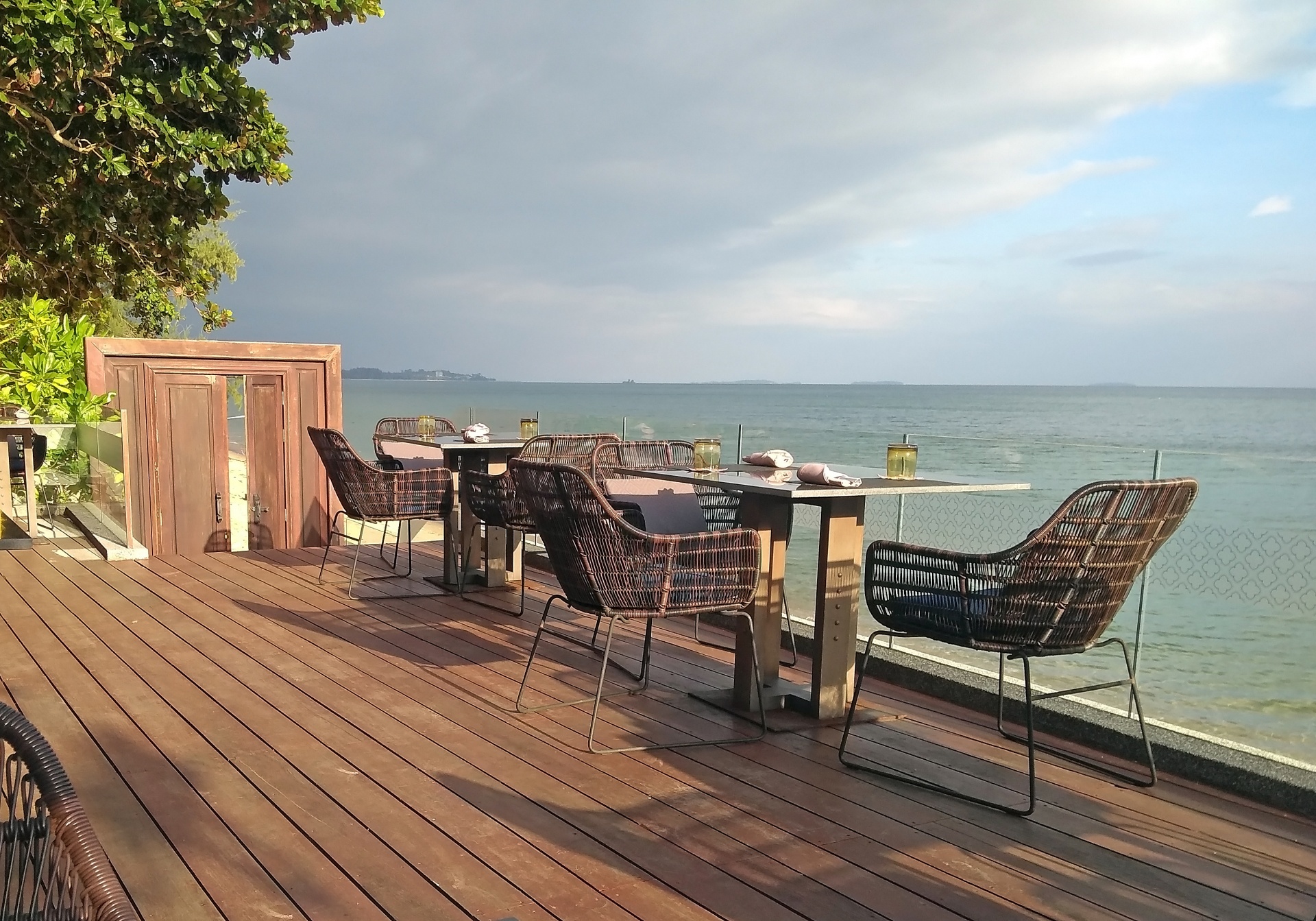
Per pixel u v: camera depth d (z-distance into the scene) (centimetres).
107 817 250
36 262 812
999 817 264
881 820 260
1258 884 227
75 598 552
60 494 732
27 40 511
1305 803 266
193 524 740
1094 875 230
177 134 638
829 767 302
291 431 773
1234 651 620
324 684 381
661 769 296
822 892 218
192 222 756
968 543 728
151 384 724
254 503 760
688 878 223
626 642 467
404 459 631
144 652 429
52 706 347
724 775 292
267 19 654
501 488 483
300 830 245
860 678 302
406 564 685
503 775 287
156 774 282
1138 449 402
